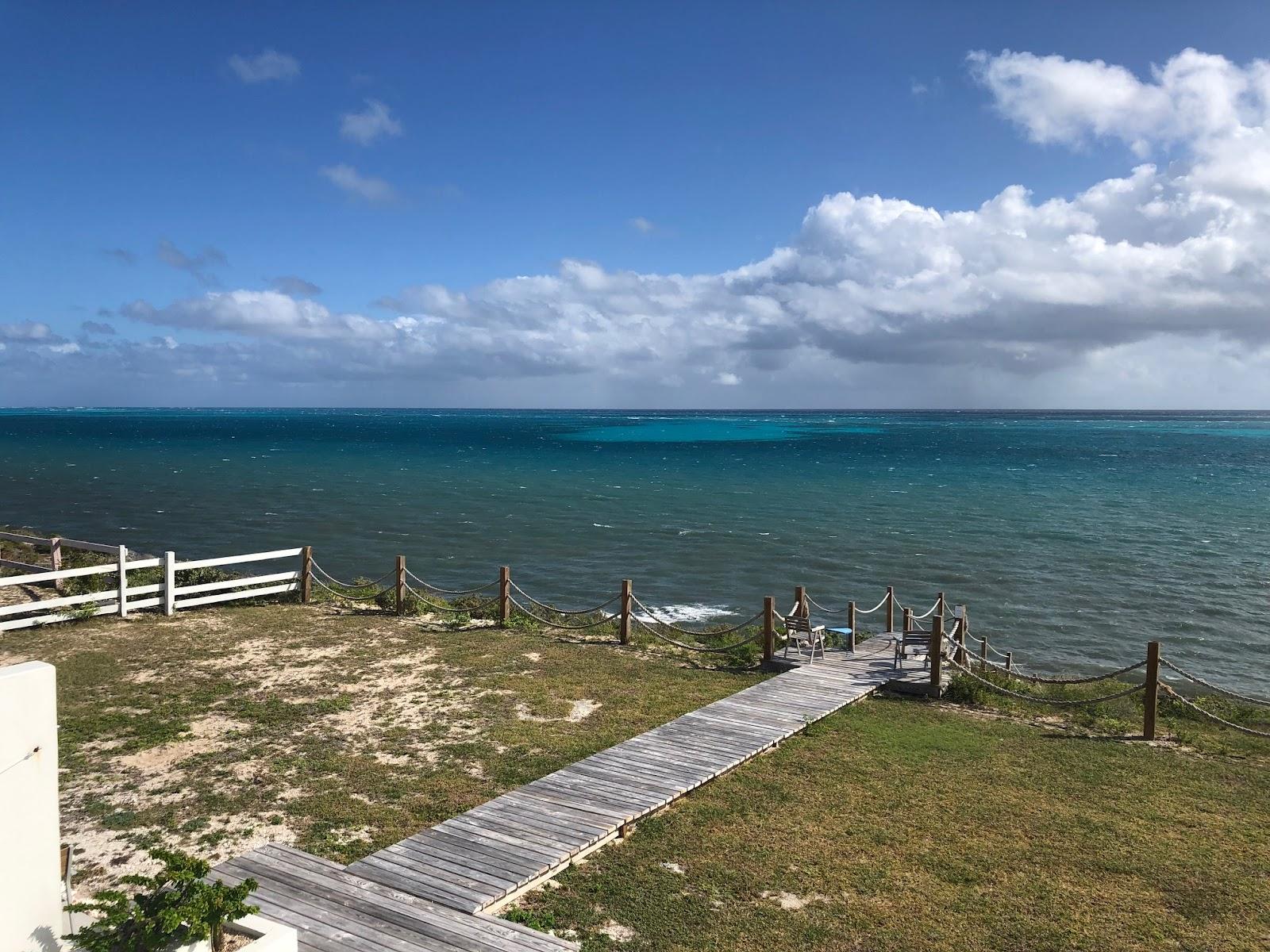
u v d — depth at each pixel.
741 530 47.12
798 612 19.27
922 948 8.02
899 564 38.62
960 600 32.66
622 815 10.46
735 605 31.16
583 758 12.56
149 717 13.90
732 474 80.56
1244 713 16.62
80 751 12.45
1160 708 16.84
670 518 51.38
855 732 14.16
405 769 12.12
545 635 20.45
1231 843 10.41
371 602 23.06
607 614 27.55
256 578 22.58
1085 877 9.46
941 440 153.50
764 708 15.00
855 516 52.53
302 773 11.89
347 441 137.00
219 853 9.59
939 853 9.94
